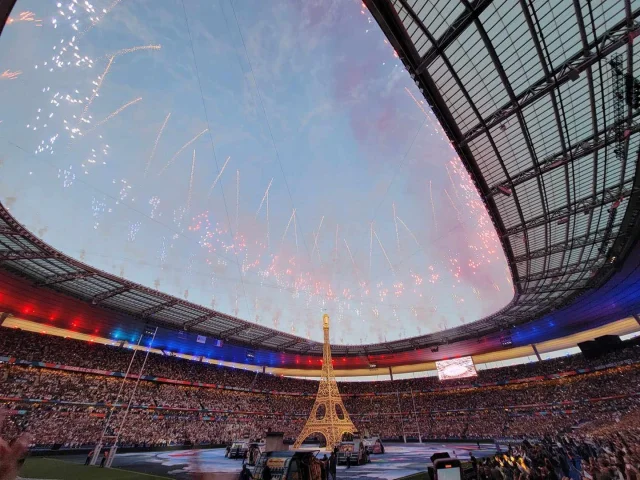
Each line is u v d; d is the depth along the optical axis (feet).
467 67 62.64
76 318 168.76
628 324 197.88
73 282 140.15
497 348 248.73
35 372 158.92
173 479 79.97
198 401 221.66
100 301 155.84
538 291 145.79
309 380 302.45
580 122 69.41
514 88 65.31
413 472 93.35
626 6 50.80
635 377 189.26
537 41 56.95
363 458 115.85
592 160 76.95
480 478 63.26
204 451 174.29
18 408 145.38
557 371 222.07
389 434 255.29
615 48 53.52
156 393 203.10
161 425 190.80
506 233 102.53
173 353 234.17
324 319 195.42
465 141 74.69
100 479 78.89
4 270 127.03
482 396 251.80
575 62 58.54
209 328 204.03
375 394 291.79
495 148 77.25
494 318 195.31
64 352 171.22
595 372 207.51
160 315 180.65
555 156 75.15
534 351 241.76
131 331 189.67
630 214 91.61
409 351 265.54
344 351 270.05
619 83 59.77
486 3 52.08
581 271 124.16
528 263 120.16
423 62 60.85
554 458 77.51
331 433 155.43
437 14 55.42
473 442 219.20
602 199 84.99
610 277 130.93
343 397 296.92
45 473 86.43
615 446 76.64
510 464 66.33
